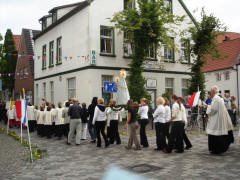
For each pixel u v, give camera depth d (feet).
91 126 38.37
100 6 65.05
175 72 76.89
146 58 64.03
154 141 37.73
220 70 114.11
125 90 44.19
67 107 41.50
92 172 22.16
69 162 25.90
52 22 86.02
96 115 33.65
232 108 53.57
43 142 39.24
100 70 64.13
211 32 62.34
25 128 59.52
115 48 66.74
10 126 61.52
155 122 30.94
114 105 35.91
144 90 60.85
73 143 38.04
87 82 63.93
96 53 63.93
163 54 75.15
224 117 27.61
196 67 65.46
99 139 34.12
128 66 68.33
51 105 45.11
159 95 73.36
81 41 66.69
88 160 26.61
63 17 73.77
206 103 48.83
